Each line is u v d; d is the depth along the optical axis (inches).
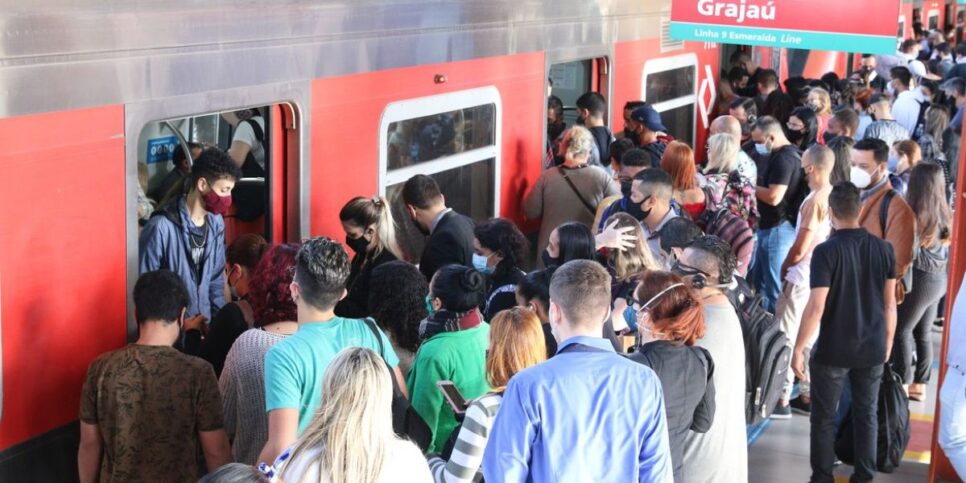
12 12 151.8
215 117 250.8
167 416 167.3
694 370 170.7
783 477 274.8
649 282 173.0
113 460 167.6
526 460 140.6
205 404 169.0
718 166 306.5
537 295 193.8
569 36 319.3
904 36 840.9
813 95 444.5
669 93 403.5
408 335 188.2
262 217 241.8
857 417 251.9
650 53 378.3
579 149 302.2
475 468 151.3
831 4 295.9
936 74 749.9
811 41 299.7
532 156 309.4
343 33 223.1
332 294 160.2
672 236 233.6
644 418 143.2
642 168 290.0
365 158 235.1
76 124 164.2
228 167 204.5
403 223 258.2
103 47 167.5
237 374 175.6
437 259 242.7
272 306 177.8
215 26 189.3
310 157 217.8
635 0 360.8
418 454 130.3
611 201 286.8
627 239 229.8
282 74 206.8
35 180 158.6
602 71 348.8
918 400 331.0
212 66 189.6
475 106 276.1
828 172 299.7
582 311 145.6
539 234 310.8
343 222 223.6
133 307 179.9
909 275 298.5
